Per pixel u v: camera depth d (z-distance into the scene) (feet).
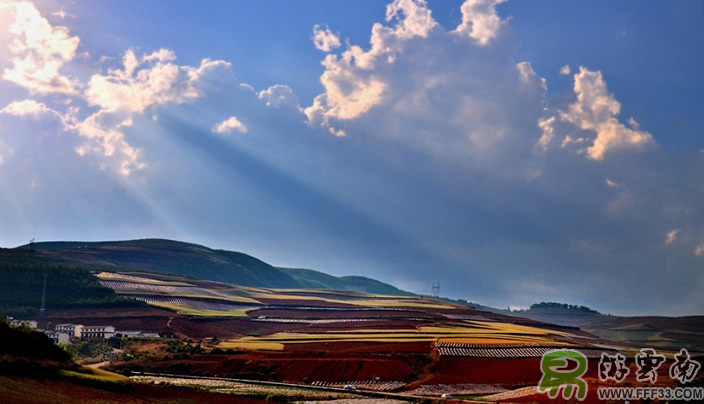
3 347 333.21
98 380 338.34
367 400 438.40
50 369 334.85
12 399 277.44
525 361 622.54
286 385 510.99
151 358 635.25
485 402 418.31
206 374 572.10
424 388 527.81
